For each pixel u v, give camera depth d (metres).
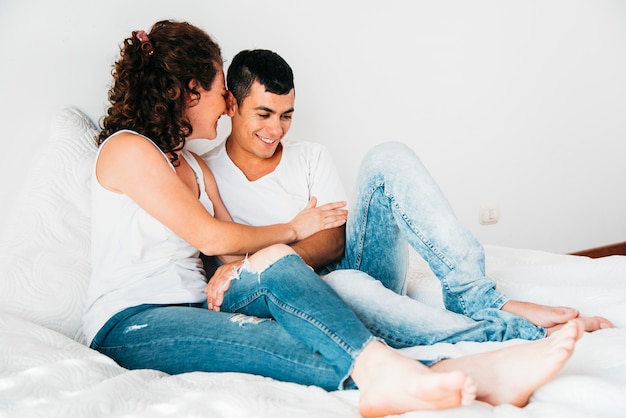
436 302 1.57
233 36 2.05
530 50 2.83
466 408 0.97
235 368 1.19
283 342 1.15
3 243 1.53
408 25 2.46
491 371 1.02
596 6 2.99
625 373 1.05
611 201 3.24
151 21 1.87
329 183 1.75
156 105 1.43
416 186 1.36
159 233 1.39
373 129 2.44
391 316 1.26
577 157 3.08
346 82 2.34
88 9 1.76
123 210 1.38
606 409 0.95
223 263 1.62
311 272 1.20
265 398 1.04
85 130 1.70
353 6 2.31
